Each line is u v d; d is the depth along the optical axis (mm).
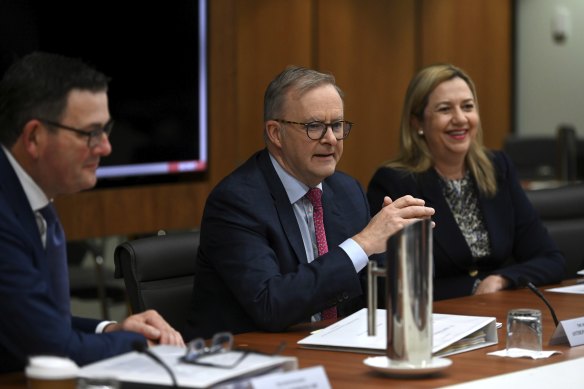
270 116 4805
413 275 3377
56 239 3740
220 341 3363
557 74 13750
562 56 13734
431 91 6281
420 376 3432
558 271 6031
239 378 3117
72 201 8453
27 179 3604
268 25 11102
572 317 4672
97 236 8633
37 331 3457
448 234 6113
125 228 8805
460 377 3443
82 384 3020
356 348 3865
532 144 11391
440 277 6141
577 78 13656
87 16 8477
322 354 3840
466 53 13039
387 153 12258
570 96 13734
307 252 4797
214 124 9438
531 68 13773
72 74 3529
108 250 8984
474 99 6336
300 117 4699
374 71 12055
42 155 3543
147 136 8945
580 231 6793
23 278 3469
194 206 9281
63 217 8406
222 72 9469
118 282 9102
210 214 4695
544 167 11344
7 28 7973
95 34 8539
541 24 13734
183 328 4938
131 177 8867
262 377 3031
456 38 12891
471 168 6324
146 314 4008
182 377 3076
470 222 6258
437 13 12648
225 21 9469
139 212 8898
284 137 4754
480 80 13266
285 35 11250
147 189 8938
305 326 4535
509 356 3795
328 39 11609
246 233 4609
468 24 13031
